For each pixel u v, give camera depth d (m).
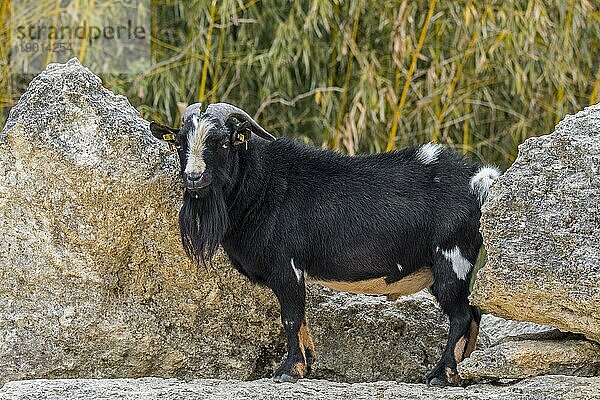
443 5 27.56
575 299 14.71
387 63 28.31
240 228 16.78
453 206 16.69
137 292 18.08
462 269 16.67
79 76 17.70
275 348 19.19
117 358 17.95
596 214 14.69
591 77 30.14
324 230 16.72
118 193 17.38
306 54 26.61
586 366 16.22
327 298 19.66
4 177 17.48
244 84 28.44
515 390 15.12
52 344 17.59
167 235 17.86
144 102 28.34
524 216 15.27
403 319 19.70
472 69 28.44
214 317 18.61
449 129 29.55
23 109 17.61
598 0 28.61
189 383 15.86
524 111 29.69
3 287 17.69
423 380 19.55
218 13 27.50
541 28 27.03
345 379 19.44
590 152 14.96
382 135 28.36
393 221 16.67
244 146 16.62
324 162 17.16
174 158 17.88
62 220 17.44
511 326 20.80
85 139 17.42
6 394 14.77
